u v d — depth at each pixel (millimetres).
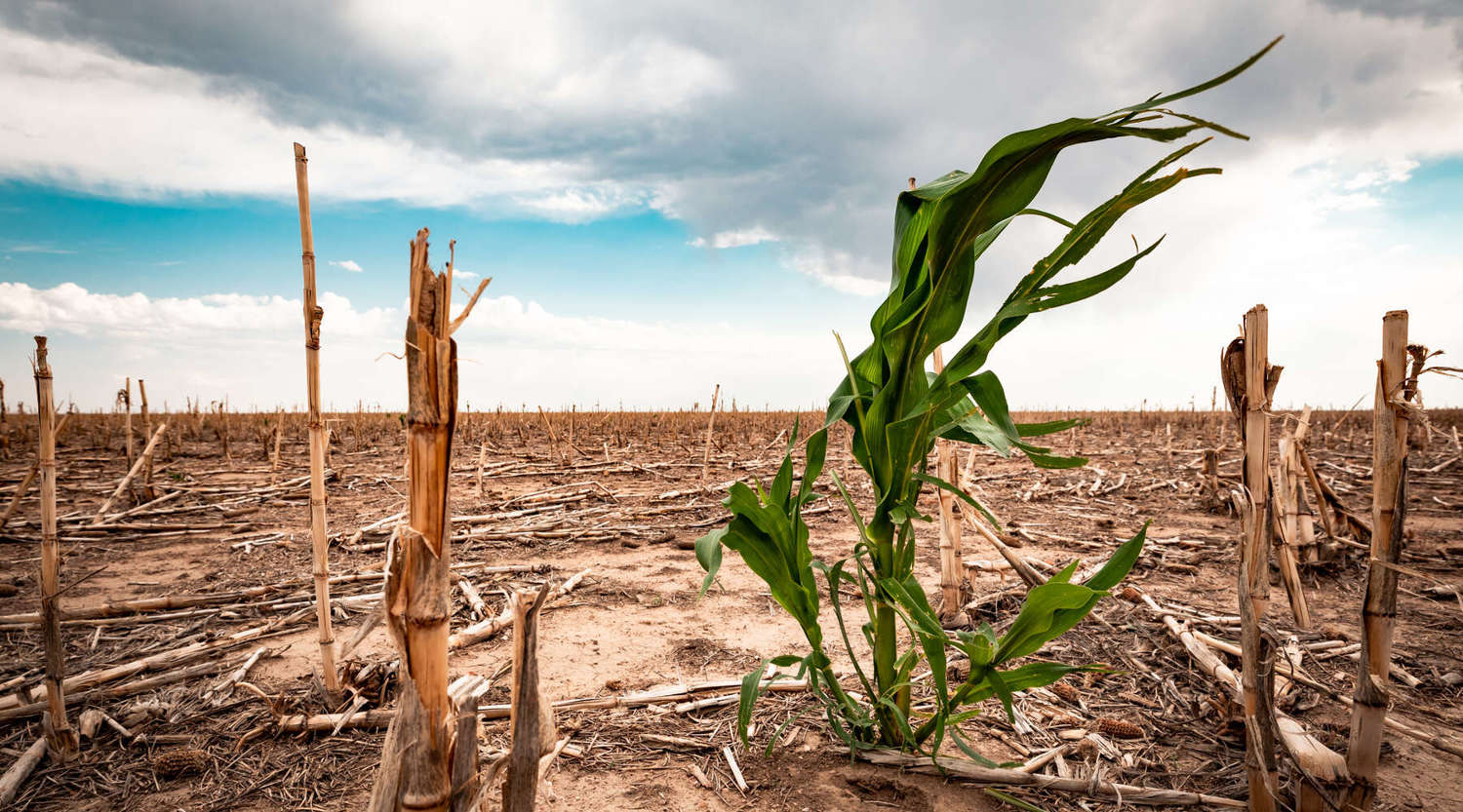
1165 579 5980
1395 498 2082
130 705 3510
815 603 2916
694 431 22688
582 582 5996
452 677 3971
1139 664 4082
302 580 5855
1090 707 3582
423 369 1467
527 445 19875
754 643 4543
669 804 2748
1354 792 2166
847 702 3041
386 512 9297
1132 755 3080
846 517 9008
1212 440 21281
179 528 8109
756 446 19234
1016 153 2109
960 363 2453
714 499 10375
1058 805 2678
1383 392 2082
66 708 3486
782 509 2947
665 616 5129
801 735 3242
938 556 6898
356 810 2729
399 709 1516
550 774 2969
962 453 17250
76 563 6578
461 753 1559
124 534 7766
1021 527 7949
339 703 3451
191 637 4582
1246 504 2193
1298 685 3750
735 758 3059
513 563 6652
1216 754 3104
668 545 7641
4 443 15391
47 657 2994
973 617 4930
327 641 3408
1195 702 3600
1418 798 2750
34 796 2803
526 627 1633
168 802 2779
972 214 2338
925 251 2600
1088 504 9938
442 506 1508
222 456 15758
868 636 3002
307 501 10102
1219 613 4988
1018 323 2445
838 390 2988
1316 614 5000
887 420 2742
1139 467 14164
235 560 6766
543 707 1668
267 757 3096
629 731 3330
